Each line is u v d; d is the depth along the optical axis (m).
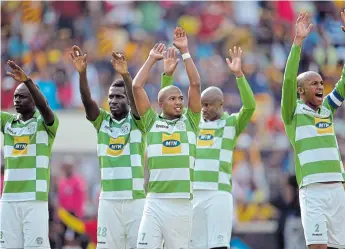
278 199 57.41
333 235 34.84
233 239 58.25
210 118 41.34
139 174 36.69
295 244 55.94
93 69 71.19
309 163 34.94
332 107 35.78
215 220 40.16
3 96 68.81
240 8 78.19
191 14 77.62
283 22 77.44
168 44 75.81
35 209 36.78
